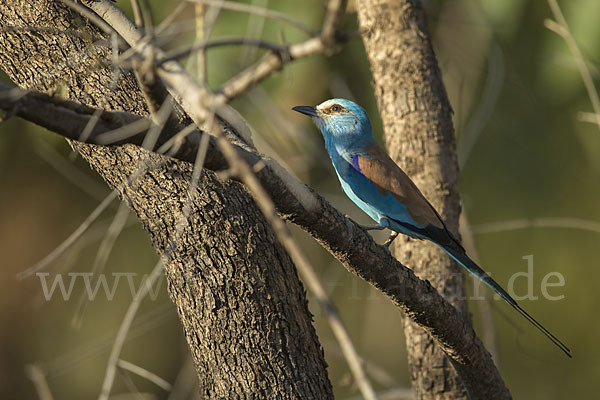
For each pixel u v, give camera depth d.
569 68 13.86
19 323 19.67
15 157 17.16
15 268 19.59
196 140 5.56
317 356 7.47
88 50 7.30
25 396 19.62
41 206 19.03
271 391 7.11
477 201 17.81
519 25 14.62
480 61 14.79
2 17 7.53
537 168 17.23
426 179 10.07
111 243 8.88
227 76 12.33
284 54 4.44
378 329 17.56
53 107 5.00
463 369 8.38
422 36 10.24
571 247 18.83
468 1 14.47
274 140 14.63
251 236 7.23
